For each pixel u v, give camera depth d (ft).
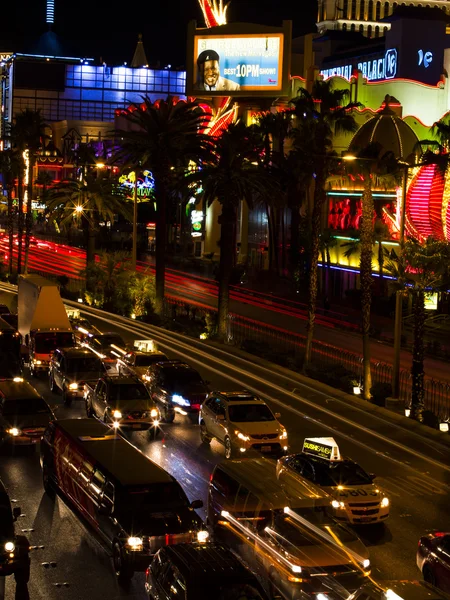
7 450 95.96
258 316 242.17
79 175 414.62
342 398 131.13
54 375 125.70
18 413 97.35
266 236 354.54
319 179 162.20
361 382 142.20
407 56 353.10
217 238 401.08
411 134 286.25
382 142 283.59
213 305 257.55
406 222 240.12
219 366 154.10
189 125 206.18
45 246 436.35
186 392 112.88
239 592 47.44
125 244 428.56
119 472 66.03
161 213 210.38
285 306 265.95
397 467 95.14
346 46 451.94
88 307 235.61
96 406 107.86
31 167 295.69
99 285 246.47
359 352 187.83
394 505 82.17
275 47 379.35
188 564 49.62
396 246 250.98
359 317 242.17
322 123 173.68
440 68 355.15
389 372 161.79
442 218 226.99
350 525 73.92
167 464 91.61
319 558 57.36
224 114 390.83
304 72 411.75
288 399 128.47
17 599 57.21
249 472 69.46
